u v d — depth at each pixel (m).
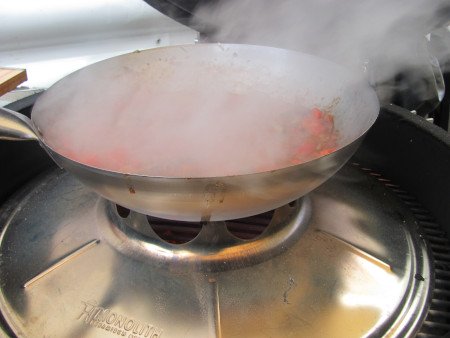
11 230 0.50
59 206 0.52
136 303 0.40
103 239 0.46
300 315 0.39
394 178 0.60
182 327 0.38
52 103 0.46
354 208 0.52
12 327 0.39
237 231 0.50
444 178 0.50
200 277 0.42
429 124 0.54
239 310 0.39
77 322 0.39
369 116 0.42
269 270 0.43
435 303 0.42
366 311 0.40
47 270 0.43
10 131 0.38
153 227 0.49
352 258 0.45
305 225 0.47
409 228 0.50
